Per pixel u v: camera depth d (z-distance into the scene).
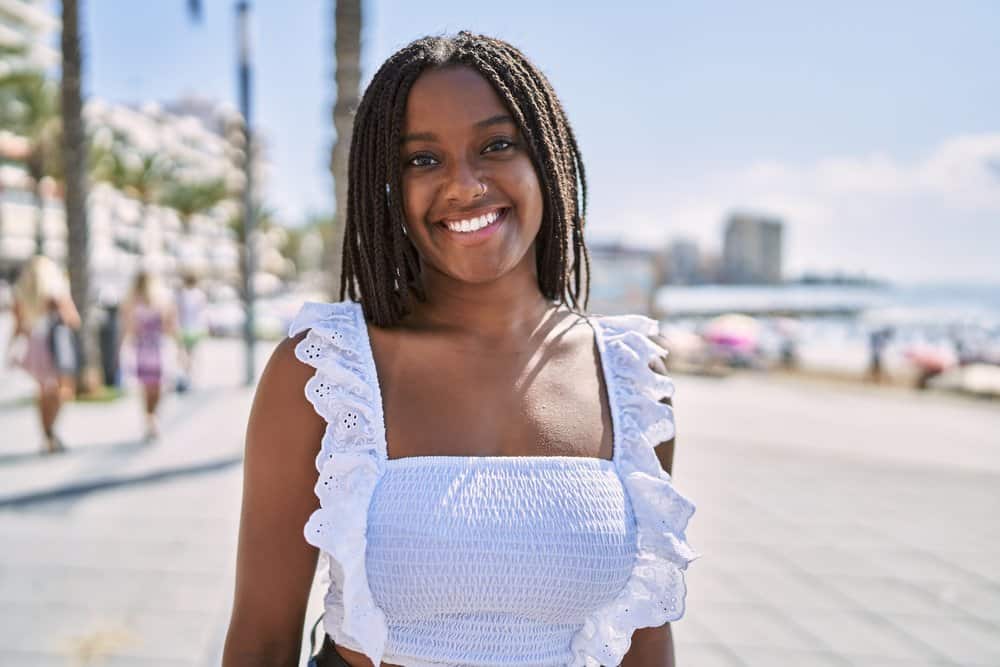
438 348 1.29
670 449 1.42
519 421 1.27
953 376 18.55
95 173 40.03
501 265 1.28
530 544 1.16
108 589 4.23
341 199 4.02
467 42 1.32
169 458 7.26
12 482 6.31
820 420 12.27
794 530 5.84
